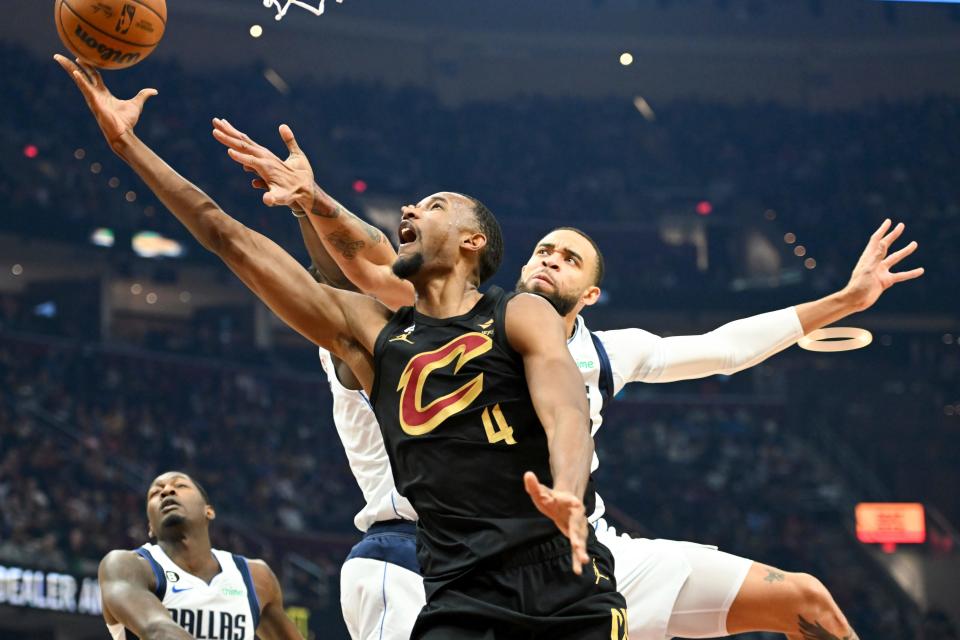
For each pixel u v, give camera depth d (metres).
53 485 18.19
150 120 26.47
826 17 31.64
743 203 30.38
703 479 24.22
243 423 22.89
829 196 30.28
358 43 30.77
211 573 4.89
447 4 31.05
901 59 31.61
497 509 2.63
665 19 31.64
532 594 2.59
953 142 30.72
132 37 3.20
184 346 24.25
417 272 2.82
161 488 4.88
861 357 27.20
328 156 28.81
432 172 29.80
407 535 3.88
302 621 18.25
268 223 26.03
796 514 23.80
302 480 22.20
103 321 24.39
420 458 2.68
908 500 24.66
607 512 23.11
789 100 32.00
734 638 18.77
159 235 24.64
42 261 23.83
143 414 21.59
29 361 21.08
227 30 29.34
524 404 2.66
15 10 26.06
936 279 27.73
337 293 2.90
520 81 31.94
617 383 4.14
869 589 22.70
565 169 30.64
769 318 4.38
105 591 4.54
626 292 27.80
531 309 2.70
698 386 26.83
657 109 31.83
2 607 15.21
